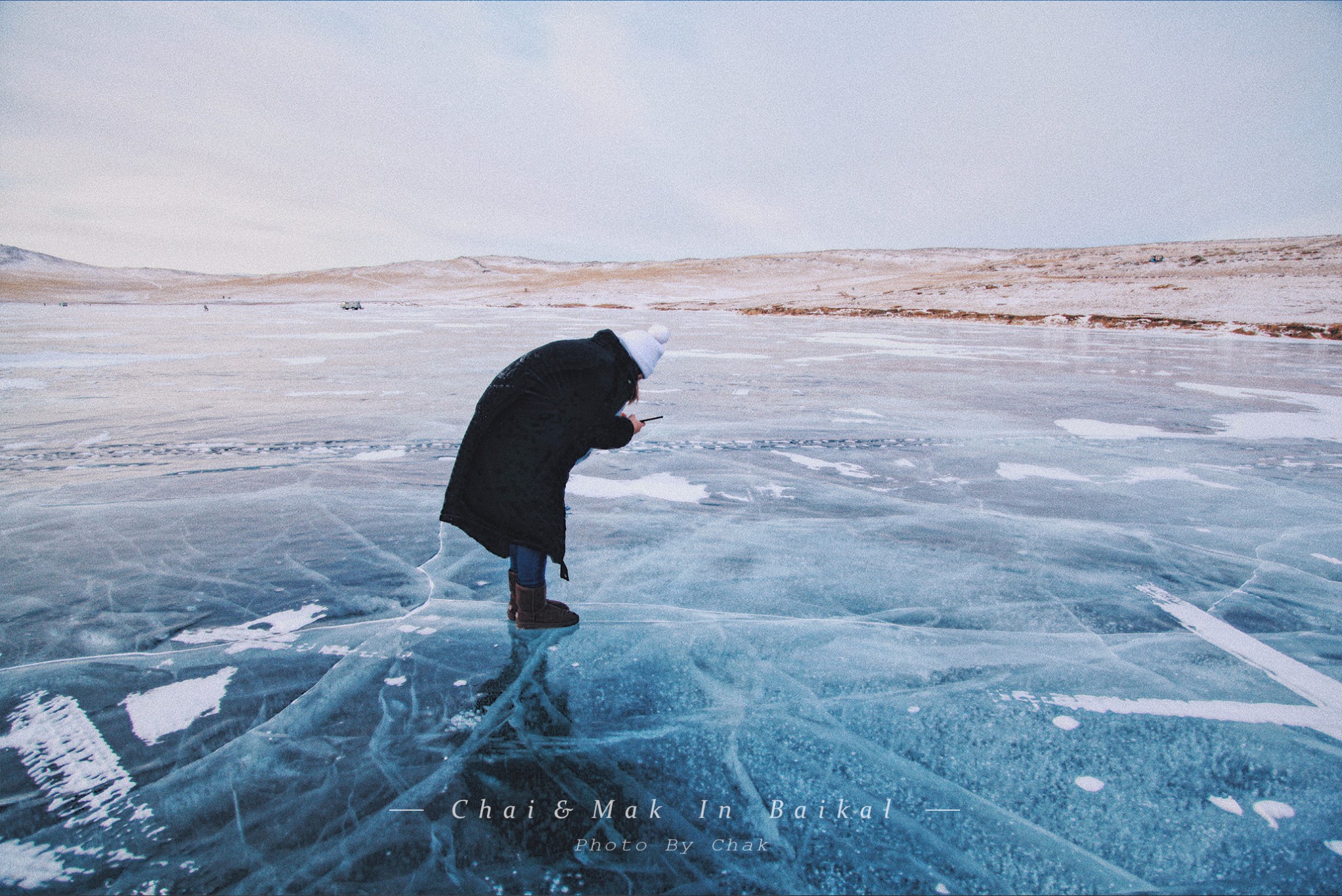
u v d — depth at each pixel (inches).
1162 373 397.7
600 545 127.4
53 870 54.6
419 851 56.9
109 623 95.7
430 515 143.6
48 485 163.0
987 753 70.1
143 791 63.5
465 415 256.2
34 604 101.3
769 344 624.4
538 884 53.9
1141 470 183.9
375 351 522.3
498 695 79.2
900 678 83.7
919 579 113.2
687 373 397.1
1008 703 78.7
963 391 324.2
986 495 161.6
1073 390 326.6
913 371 408.5
